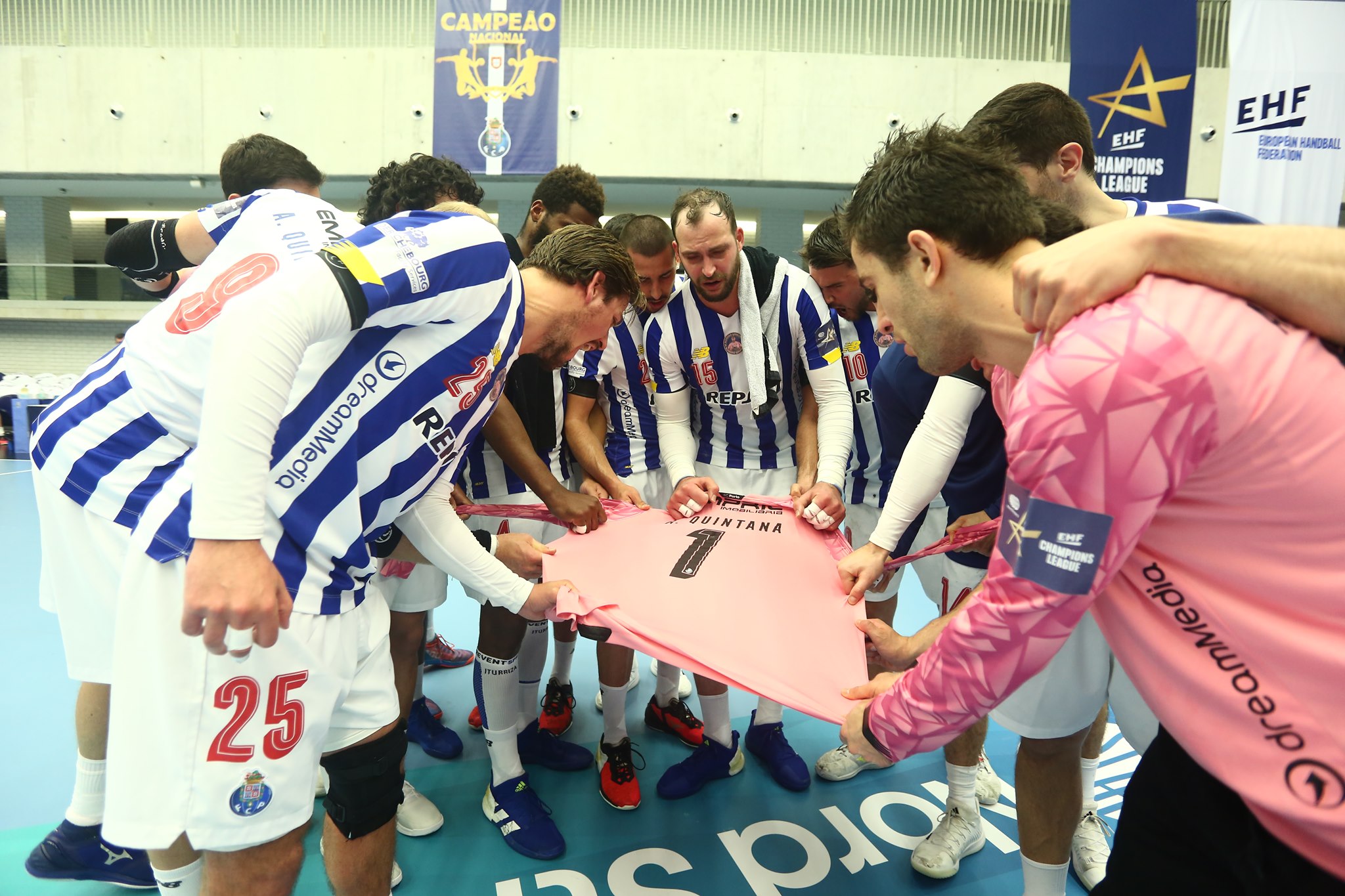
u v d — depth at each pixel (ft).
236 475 2.88
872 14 30.32
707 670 3.84
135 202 40.01
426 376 3.72
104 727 4.99
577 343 4.79
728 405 7.06
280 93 30.30
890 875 5.53
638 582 4.75
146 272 4.62
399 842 5.81
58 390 29.66
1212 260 2.10
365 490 3.74
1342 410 1.97
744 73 30.09
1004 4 30.12
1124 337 2.01
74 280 37.42
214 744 3.32
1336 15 22.52
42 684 8.40
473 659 9.27
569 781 6.75
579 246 4.58
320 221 3.86
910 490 4.84
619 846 5.81
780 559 5.24
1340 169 22.94
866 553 4.96
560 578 4.77
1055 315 2.18
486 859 5.63
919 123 30.27
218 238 4.37
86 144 31.01
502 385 4.23
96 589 3.82
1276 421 1.97
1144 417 1.97
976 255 2.65
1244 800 2.29
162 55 30.53
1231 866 2.39
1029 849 4.75
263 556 2.96
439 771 6.85
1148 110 23.00
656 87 30.17
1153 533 2.23
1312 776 2.07
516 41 25.84
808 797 6.52
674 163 30.40
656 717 7.63
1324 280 1.99
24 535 16.01
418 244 3.43
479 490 6.53
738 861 5.65
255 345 2.91
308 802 3.58
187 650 3.35
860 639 4.25
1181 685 2.28
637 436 7.37
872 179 2.93
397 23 30.35
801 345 6.79
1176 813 2.59
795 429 7.26
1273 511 2.03
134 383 3.67
